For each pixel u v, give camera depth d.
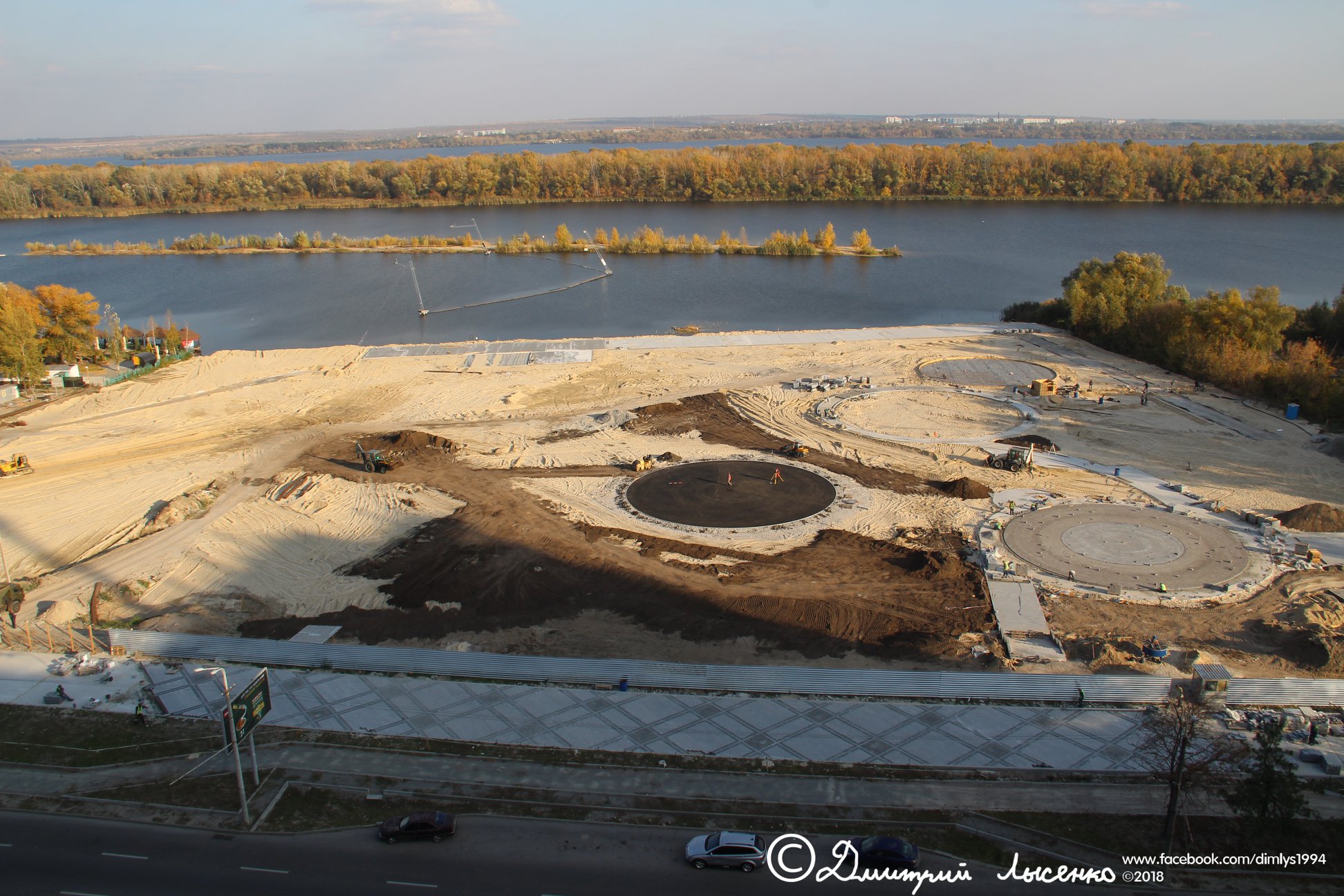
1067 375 120.25
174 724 51.66
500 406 111.94
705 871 39.72
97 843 41.78
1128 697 53.22
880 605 64.19
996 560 69.50
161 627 62.75
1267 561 69.75
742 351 136.00
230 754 48.66
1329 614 61.38
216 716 52.41
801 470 89.25
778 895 38.25
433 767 47.44
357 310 173.25
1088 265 151.12
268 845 41.56
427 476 89.75
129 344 142.50
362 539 76.19
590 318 165.38
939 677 54.47
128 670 57.62
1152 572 68.38
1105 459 91.06
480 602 65.06
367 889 38.75
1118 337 133.12
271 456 96.25
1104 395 111.38
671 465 91.25
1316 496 81.50
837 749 48.91
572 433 101.62
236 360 135.50
